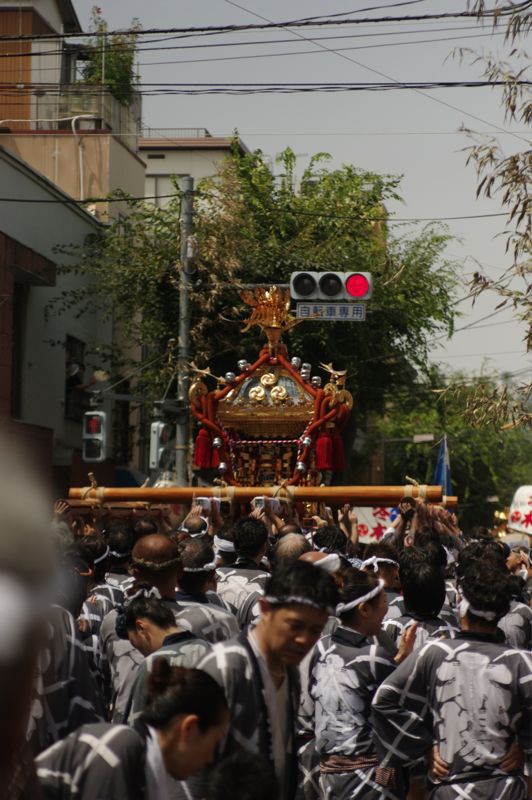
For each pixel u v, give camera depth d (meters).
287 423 25.95
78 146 50.78
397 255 46.03
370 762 9.49
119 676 10.38
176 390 43.81
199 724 5.60
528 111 22.92
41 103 53.03
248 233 43.22
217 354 40.94
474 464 92.62
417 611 10.77
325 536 14.27
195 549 10.83
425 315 46.09
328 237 45.22
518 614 12.76
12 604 2.19
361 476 86.44
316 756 10.35
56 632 8.12
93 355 46.84
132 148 56.75
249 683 6.91
